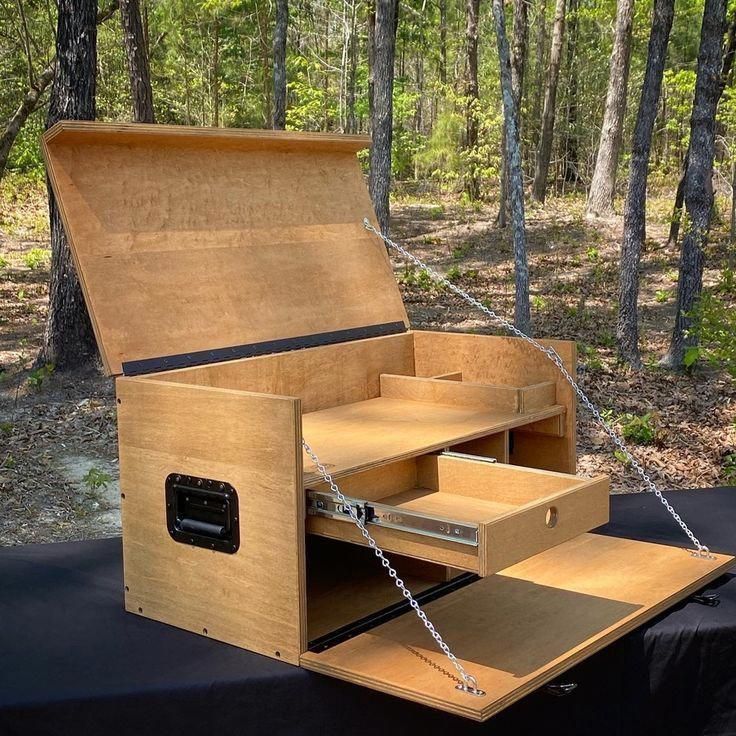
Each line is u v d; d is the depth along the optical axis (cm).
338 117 2839
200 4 2530
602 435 806
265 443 250
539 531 234
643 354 1151
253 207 360
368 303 395
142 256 313
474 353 390
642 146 1054
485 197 2581
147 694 238
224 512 264
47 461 686
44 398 853
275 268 360
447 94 2473
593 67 3353
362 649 255
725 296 1223
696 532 368
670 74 2172
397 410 361
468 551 220
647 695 277
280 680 246
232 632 266
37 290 1402
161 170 329
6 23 1866
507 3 2347
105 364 287
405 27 2986
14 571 334
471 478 302
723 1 954
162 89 3027
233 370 325
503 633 264
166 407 273
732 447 777
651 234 1923
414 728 256
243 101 3062
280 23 1522
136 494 286
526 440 377
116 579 325
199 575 272
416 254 1783
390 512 235
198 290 327
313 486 252
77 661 256
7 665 254
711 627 280
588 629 265
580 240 1856
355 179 407
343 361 373
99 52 2394
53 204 910
